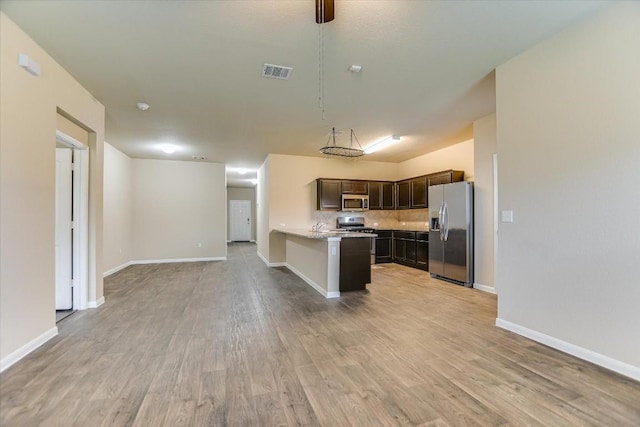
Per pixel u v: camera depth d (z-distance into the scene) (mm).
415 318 3461
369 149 6465
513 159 2977
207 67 3012
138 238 7434
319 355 2547
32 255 2582
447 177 5855
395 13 2240
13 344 2365
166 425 1687
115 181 6320
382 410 1824
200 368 2324
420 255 6422
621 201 2217
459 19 2326
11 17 2264
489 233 4613
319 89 3523
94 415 1766
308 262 5367
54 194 2893
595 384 2086
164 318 3473
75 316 3525
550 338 2684
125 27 2389
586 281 2422
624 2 2182
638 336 2135
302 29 2420
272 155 7016
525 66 2830
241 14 2240
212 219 8023
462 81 3363
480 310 3750
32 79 2566
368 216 7828
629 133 2170
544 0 2145
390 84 3414
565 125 2545
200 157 7348
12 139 2342
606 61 2279
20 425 1680
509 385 2082
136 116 4383
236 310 3779
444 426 1684
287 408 1842
